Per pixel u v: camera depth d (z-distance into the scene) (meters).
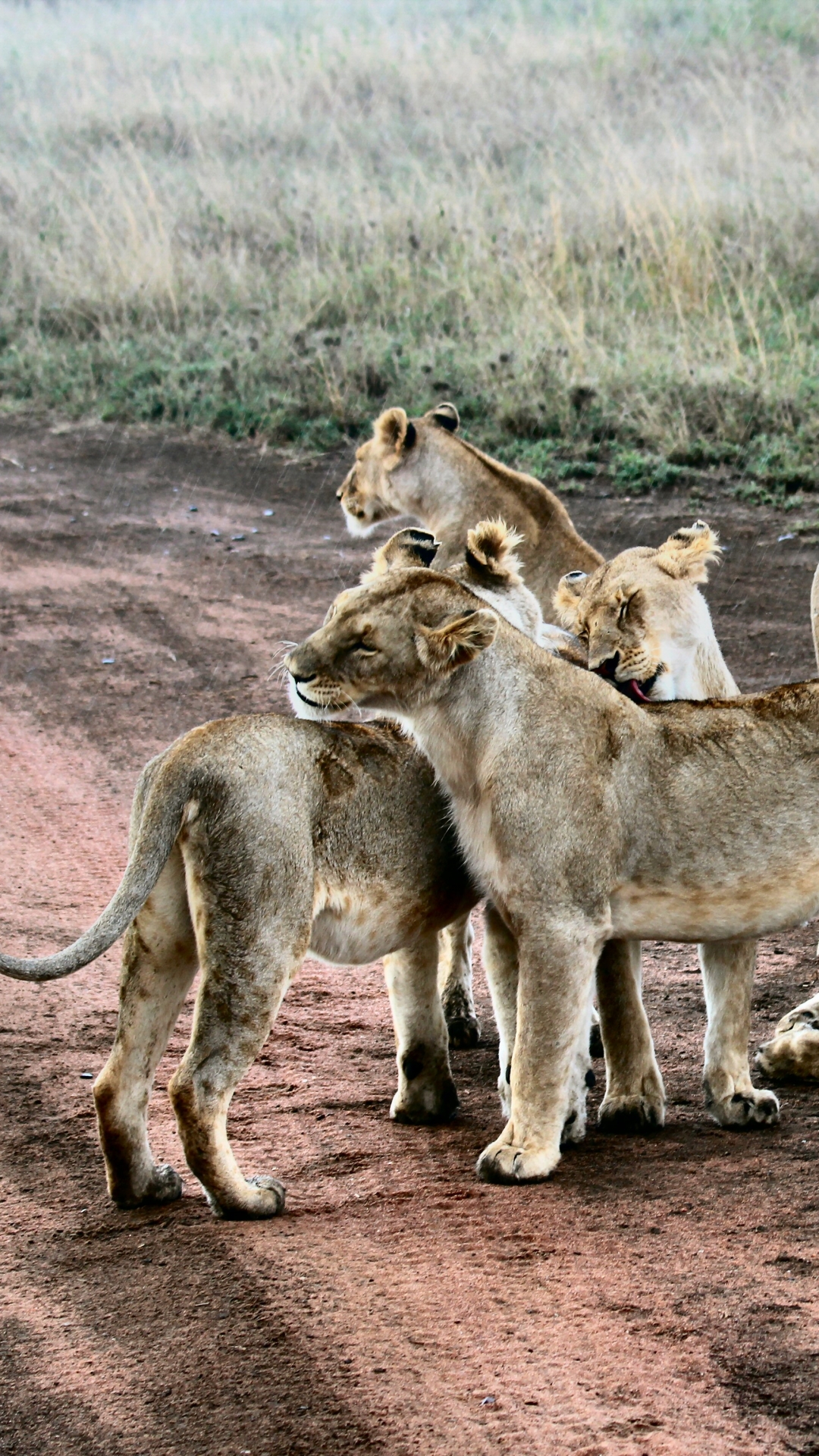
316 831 8.20
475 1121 9.24
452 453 15.03
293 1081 9.85
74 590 20.72
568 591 10.92
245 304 30.62
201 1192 8.41
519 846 8.22
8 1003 11.15
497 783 8.30
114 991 11.38
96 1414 6.33
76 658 18.48
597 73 41.53
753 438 23.11
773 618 18.12
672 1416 5.94
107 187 35.75
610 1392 6.11
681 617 10.48
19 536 22.80
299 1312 6.87
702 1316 6.60
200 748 8.00
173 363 28.94
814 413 22.98
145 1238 7.83
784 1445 5.74
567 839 8.18
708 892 8.39
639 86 40.22
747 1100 8.75
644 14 46.28
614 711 8.44
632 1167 8.29
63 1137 9.12
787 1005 10.60
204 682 17.61
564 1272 7.08
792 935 11.91
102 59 49.41
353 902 8.39
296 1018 10.91
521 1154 8.16
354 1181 8.37
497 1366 6.34
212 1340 6.74
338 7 55.66
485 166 35.34
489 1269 7.17
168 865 8.05
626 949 8.80
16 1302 7.33
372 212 33.00
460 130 38.28
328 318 29.61
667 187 31.52
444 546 14.90
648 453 23.16
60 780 15.51
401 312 28.97
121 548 22.27
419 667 8.43
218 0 58.97
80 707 17.19
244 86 43.59
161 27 53.78
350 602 8.61
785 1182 7.89
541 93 40.53
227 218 33.97
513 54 43.94
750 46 41.47
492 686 8.41
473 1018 10.70
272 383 27.78
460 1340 6.55
